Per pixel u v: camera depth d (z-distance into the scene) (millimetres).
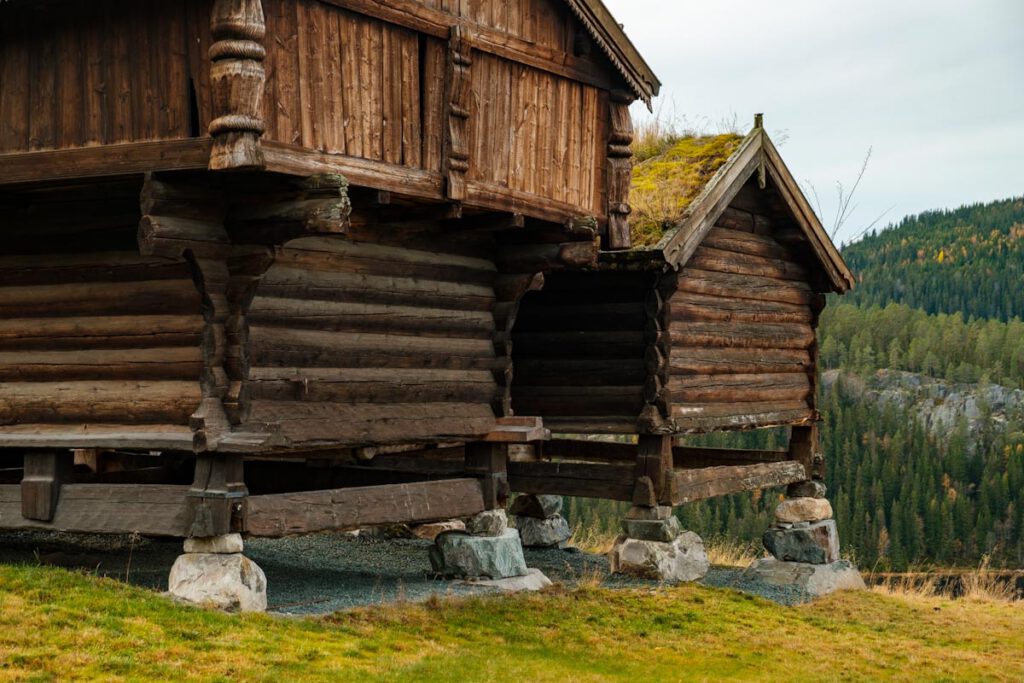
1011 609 16203
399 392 12375
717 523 54219
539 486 15547
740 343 16484
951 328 100375
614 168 14156
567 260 13461
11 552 14094
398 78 11500
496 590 12922
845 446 72062
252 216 10469
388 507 12109
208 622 9688
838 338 102688
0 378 11703
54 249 11578
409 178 11500
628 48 13836
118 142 10562
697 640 12234
